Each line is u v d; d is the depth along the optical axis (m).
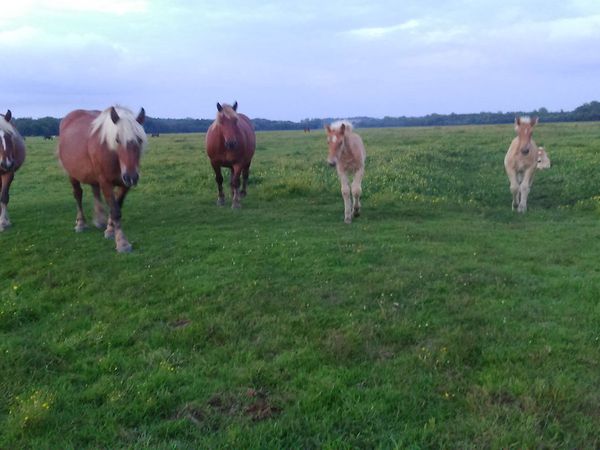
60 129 10.42
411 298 6.26
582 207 12.23
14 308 6.14
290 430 3.81
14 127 11.04
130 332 5.51
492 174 18.34
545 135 35.50
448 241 9.08
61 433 3.81
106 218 10.70
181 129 123.25
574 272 7.15
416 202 13.12
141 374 4.62
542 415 3.84
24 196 15.52
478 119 133.00
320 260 7.76
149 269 7.59
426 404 4.09
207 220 11.10
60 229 10.50
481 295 6.34
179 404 4.20
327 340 5.18
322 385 4.31
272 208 12.59
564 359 4.68
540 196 14.26
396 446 3.51
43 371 4.75
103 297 6.59
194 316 5.91
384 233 9.69
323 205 12.98
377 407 3.99
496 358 4.73
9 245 9.38
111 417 3.98
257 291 6.55
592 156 20.38
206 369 4.71
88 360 4.96
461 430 3.70
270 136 55.81
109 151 8.38
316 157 25.39
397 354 4.93
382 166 18.86
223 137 11.65
